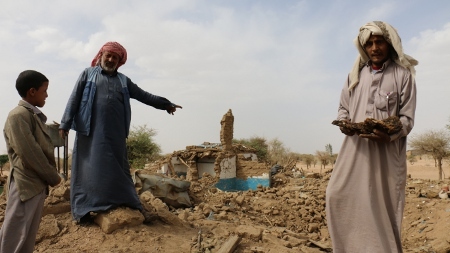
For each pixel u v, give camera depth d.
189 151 25.72
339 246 3.09
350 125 2.87
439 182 13.41
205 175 23.31
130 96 6.04
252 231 5.90
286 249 5.44
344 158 3.14
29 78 3.58
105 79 5.58
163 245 5.08
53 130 9.02
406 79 3.01
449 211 8.83
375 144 3.02
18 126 3.44
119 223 5.31
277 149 46.88
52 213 5.73
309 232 8.95
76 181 5.51
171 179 8.89
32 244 3.70
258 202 10.98
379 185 3.00
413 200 10.17
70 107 5.44
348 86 3.36
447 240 7.11
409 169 43.44
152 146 36.47
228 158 24.16
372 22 3.09
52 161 3.75
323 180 17.75
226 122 25.14
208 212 8.16
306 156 57.72
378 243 2.92
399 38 3.02
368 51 3.13
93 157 5.43
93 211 5.38
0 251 3.43
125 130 5.72
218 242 5.42
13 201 3.51
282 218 9.63
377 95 3.08
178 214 7.68
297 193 12.44
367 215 2.98
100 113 5.45
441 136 28.53
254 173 24.11
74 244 4.91
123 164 5.71
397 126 2.80
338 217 3.11
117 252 4.70
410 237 8.37
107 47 5.59
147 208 6.52
